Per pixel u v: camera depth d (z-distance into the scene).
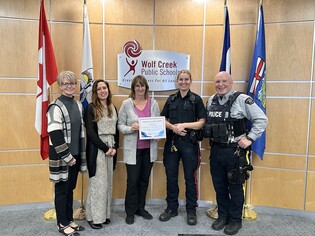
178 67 2.99
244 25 2.88
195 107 2.57
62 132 2.19
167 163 2.69
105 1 2.96
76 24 2.94
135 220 2.71
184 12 2.97
